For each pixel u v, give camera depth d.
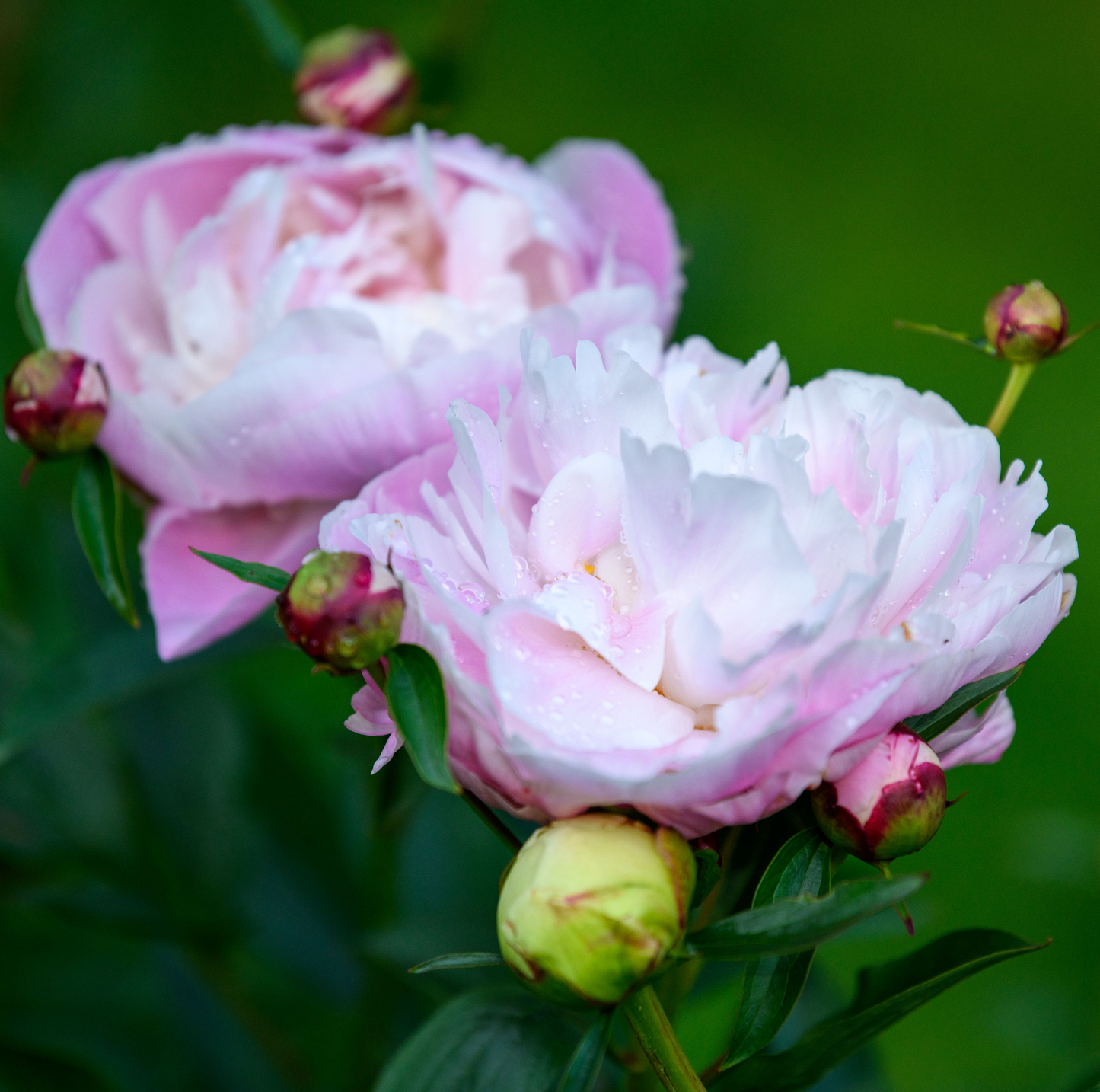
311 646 1.11
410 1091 1.17
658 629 1.12
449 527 1.13
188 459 1.23
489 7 1.36
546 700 1.11
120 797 1.32
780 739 1.10
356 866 1.34
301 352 1.24
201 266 1.27
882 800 1.11
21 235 1.37
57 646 1.32
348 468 1.23
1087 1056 1.37
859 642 1.10
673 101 2.62
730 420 1.15
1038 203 2.73
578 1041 1.18
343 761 1.36
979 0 3.14
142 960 1.37
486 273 1.28
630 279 1.30
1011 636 1.12
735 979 1.28
